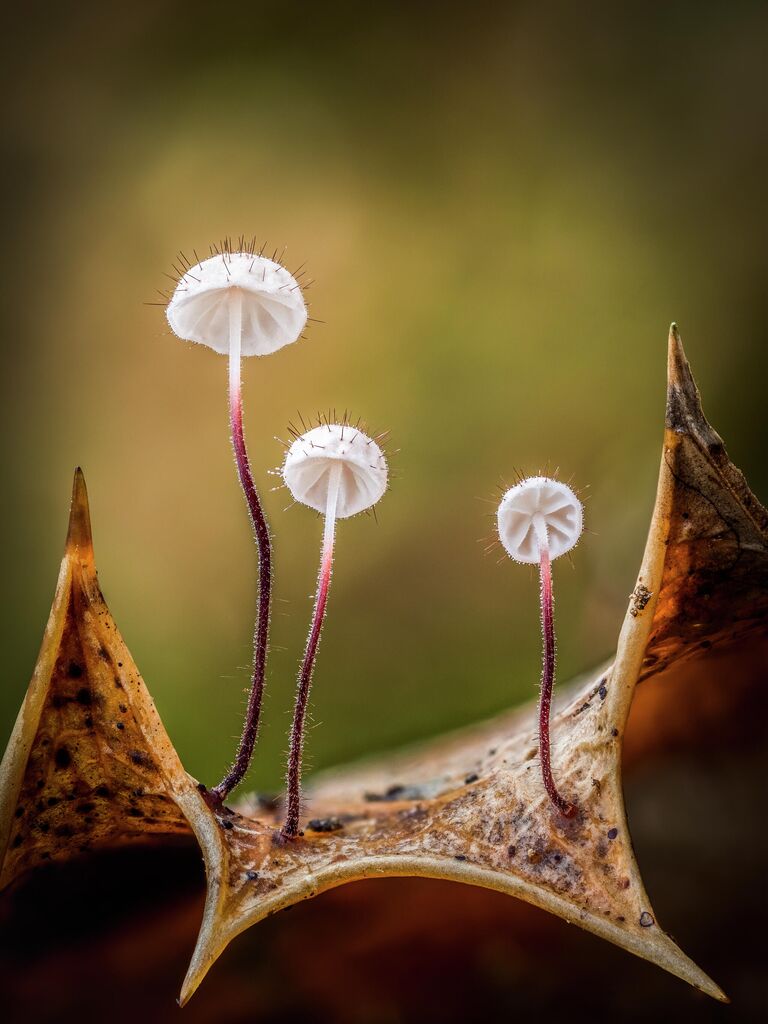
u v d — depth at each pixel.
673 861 0.08
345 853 0.07
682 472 0.07
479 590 0.13
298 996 0.08
